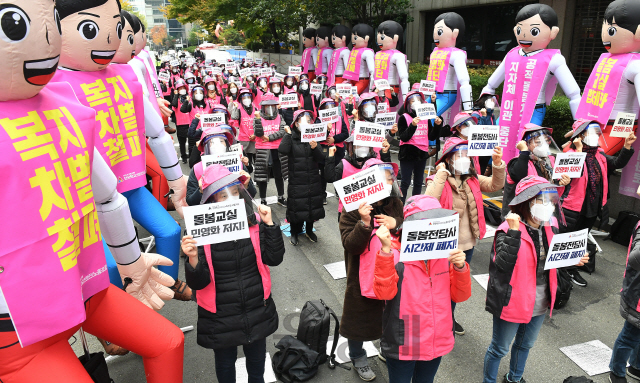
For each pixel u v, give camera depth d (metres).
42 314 1.99
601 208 5.65
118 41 3.34
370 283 3.28
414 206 2.93
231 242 3.05
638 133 6.63
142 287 3.25
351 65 13.32
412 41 18.92
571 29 12.74
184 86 11.30
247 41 26.34
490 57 16.47
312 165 6.30
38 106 2.06
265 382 3.83
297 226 6.67
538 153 4.95
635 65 6.38
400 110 8.04
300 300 5.17
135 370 4.02
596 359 4.14
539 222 3.32
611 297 5.24
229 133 6.14
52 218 2.02
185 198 4.96
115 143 3.65
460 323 4.75
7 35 1.74
